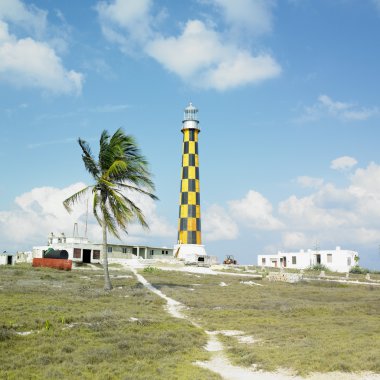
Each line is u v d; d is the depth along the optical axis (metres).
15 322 22.23
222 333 24.56
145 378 14.88
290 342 21.05
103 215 42.91
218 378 15.20
